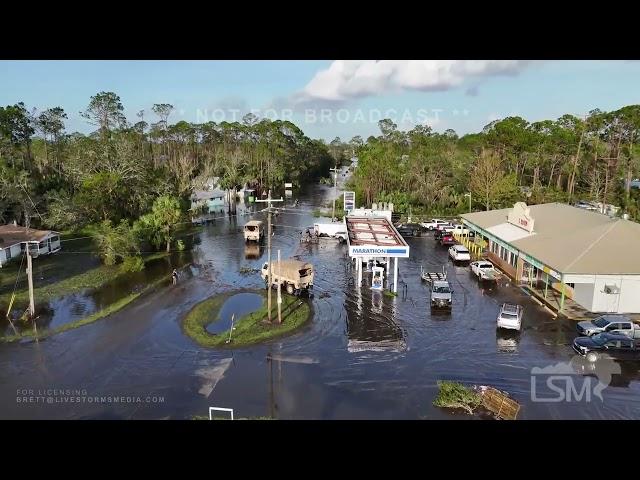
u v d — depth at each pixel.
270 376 23.78
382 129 131.50
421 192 81.75
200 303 34.53
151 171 69.94
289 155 123.12
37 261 46.91
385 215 57.00
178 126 127.25
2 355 26.42
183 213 59.09
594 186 76.38
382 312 32.88
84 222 59.06
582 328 28.33
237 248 53.50
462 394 20.75
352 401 21.33
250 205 91.62
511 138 91.50
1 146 71.12
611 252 32.88
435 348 26.97
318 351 26.66
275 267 37.62
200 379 23.53
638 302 31.77
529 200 73.50
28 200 57.22
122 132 89.94
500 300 35.28
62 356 26.23
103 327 30.34
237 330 29.50
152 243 51.34
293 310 32.94
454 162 87.31
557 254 34.56
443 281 35.47
